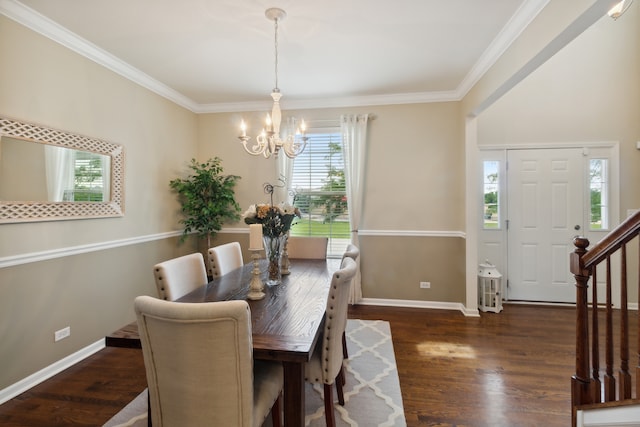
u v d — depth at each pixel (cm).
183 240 389
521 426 184
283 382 149
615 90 391
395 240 397
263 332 144
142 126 330
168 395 122
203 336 112
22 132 215
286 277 240
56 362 241
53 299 239
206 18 230
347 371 244
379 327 328
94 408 199
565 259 405
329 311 158
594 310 169
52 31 234
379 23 238
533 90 408
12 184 210
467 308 361
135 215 321
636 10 384
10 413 195
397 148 393
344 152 394
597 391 169
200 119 433
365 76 334
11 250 211
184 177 405
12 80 211
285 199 409
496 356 266
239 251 289
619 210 389
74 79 255
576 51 399
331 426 166
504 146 413
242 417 120
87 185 265
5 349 209
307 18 231
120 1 208
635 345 287
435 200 387
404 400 208
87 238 267
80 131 260
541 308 388
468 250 360
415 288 394
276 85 329
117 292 299
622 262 158
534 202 411
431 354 270
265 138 260
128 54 283
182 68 313
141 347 132
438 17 230
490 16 228
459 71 322
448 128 382
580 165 400
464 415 193
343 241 410
